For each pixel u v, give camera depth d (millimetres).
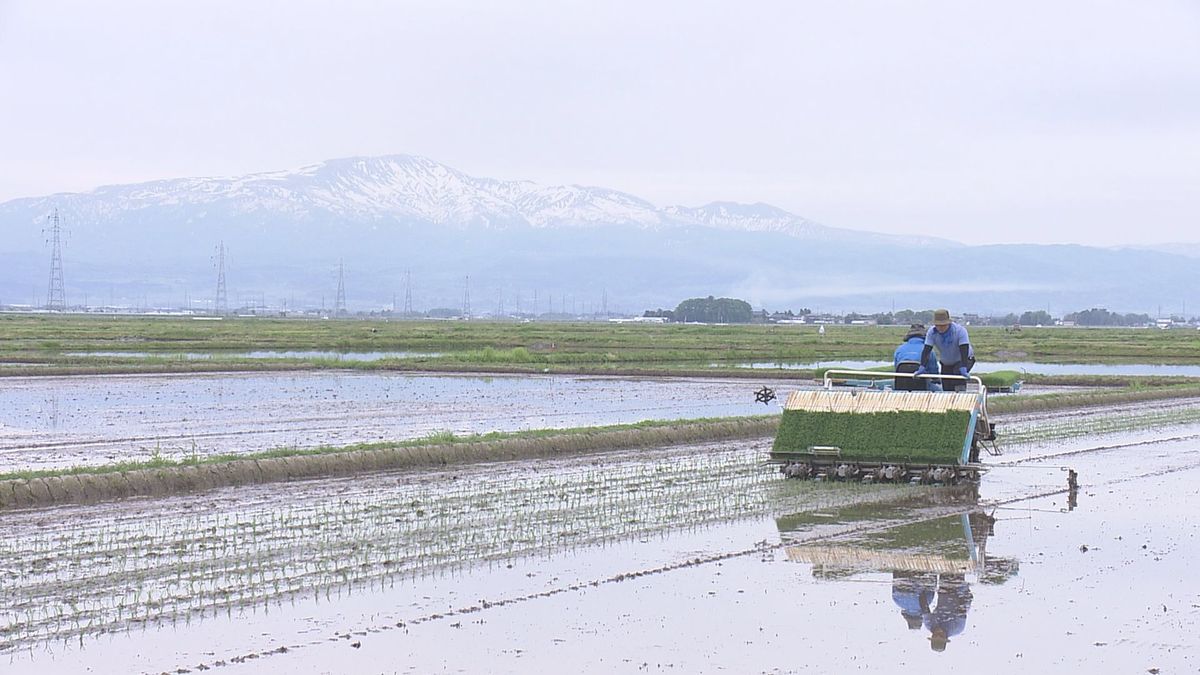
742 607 21828
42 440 47375
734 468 40406
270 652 18594
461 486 35688
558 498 33375
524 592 22578
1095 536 28875
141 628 19734
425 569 24266
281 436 49375
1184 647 19594
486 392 78000
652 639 19703
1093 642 19844
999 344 184375
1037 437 51938
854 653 19141
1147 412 66562
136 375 90000
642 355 130375
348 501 32500
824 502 33281
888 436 36906
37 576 23078
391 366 102188
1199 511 32531
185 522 28984
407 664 18172
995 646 19609
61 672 17484
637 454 45094
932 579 24266
